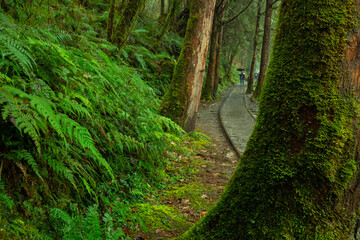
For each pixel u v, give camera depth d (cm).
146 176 438
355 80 167
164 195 411
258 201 189
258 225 185
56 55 320
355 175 165
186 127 813
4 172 220
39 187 241
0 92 207
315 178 168
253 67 2714
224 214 209
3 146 228
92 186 309
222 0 1877
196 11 818
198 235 220
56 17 548
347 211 167
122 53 859
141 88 652
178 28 1980
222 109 1555
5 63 248
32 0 403
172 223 322
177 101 792
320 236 165
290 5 188
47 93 268
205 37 834
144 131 463
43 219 228
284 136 182
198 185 467
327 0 171
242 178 203
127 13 764
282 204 178
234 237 197
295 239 171
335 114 166
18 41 262
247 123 1127
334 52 168
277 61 193
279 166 181
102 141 358
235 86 3928
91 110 343
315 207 168
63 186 273
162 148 493
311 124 171
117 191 350
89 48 497
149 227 306
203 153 670
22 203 221
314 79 172
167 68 1235
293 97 179
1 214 193
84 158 312
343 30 167
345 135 163
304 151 172
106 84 434
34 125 213
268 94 195
